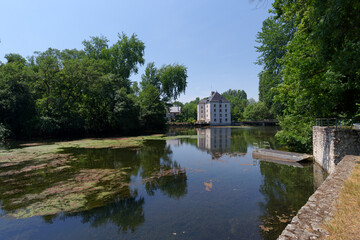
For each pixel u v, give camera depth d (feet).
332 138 28.37
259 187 26.37
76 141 82.28
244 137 93.09
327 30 19.97
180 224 17.46
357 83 29.89
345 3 17.92
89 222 18.10
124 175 33.06
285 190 25.00
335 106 39.45
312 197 13.32
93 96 104.94
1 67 87.25
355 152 26.58
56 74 95.76
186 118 281.33
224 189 25.95
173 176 32.24
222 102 241.35
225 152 54.03
